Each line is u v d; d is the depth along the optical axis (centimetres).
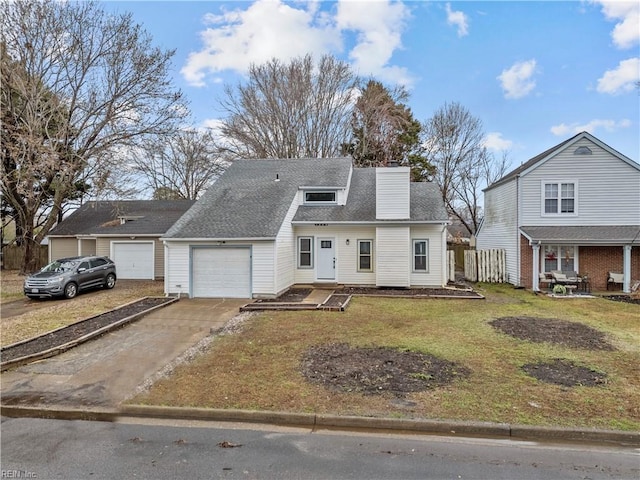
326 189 1805
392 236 1627
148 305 1272
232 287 1452
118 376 667
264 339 866
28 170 1820
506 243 1892
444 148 3291
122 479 367
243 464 393
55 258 2347
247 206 1655
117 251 2131
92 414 528
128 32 2116
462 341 829
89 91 2130
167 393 578
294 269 1725
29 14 1933
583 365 674
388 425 474
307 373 648
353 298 1394
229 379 630
